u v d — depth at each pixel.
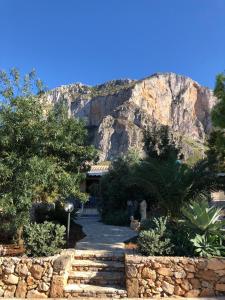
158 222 10.73
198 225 10.12
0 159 10.62
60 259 9.41
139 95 136.38
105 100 140.88
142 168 13.57
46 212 15.04
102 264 10.08
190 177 13.03
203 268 9.09
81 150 12.43
